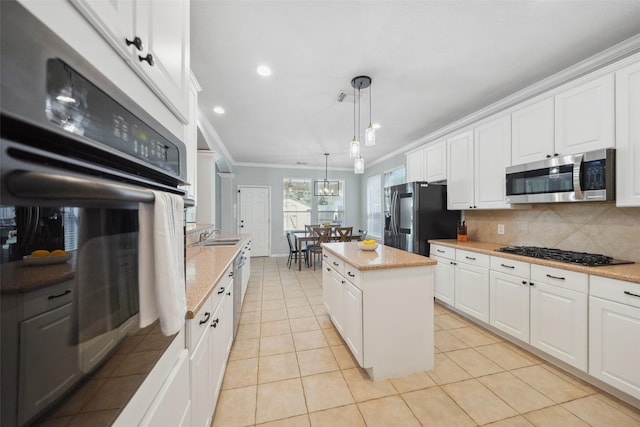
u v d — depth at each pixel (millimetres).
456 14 1593
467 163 2979
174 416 842
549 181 2084
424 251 3318
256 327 2586
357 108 3000
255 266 5434
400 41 1840
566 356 1788
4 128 317
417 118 3328
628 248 1888
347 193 7066
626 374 1492
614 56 1929
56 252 416
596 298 1627
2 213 325
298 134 4023
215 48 1908
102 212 525
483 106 2957
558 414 1473
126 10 597
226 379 1788
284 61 2072
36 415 382
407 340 1837
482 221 3160
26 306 364
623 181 1678
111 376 553
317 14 1587
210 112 3107
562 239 2326
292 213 6766
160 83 789
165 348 790
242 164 6406
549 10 1563
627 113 1659
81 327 472
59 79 379
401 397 1618
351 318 1947
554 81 2307
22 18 320
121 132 549
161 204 619
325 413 1494
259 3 1505
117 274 576
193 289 1233
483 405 1546
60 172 391
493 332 2451
